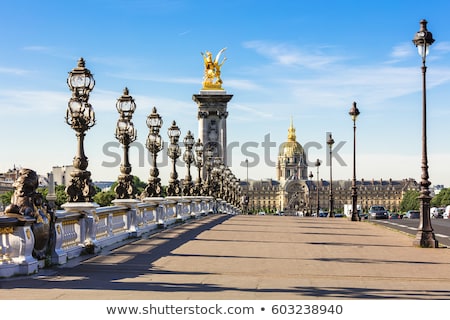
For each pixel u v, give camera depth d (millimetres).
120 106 26297
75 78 19891
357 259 21297
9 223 15484
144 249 22812
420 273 18109
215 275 16828
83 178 20391
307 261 20297
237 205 115812
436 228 44844
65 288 14281
